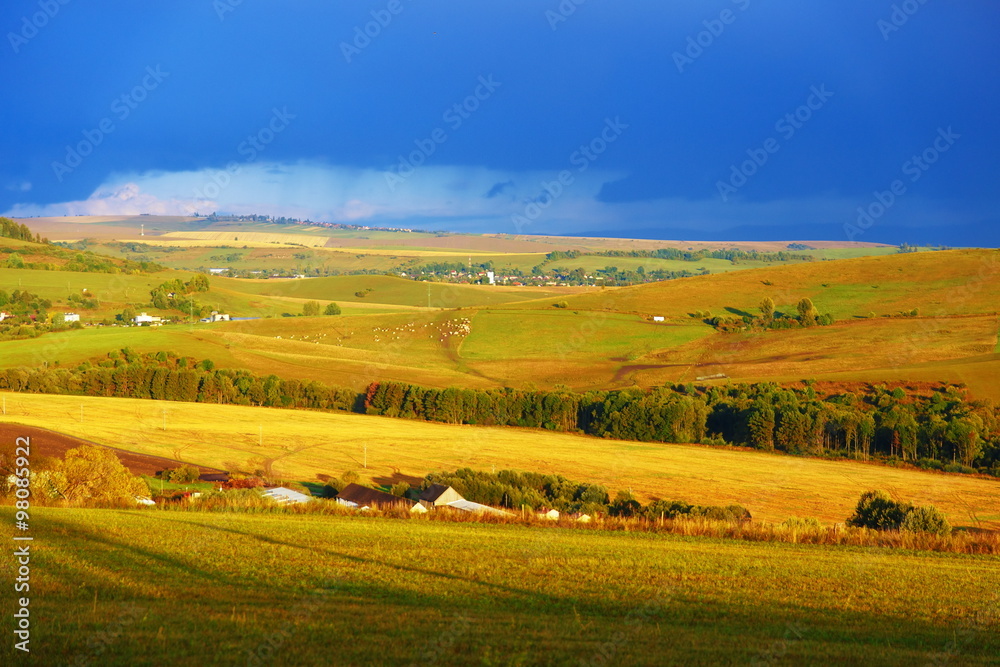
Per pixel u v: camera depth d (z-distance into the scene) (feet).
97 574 51.19
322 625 41.57
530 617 46.32
